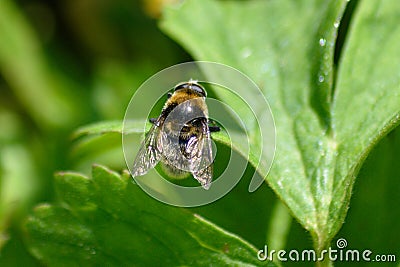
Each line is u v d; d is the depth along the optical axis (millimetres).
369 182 180
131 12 240
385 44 181
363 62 179
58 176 172
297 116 177
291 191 169
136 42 238
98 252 172
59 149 222
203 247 169
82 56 243
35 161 220
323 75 178
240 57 191
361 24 183
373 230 178
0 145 225
